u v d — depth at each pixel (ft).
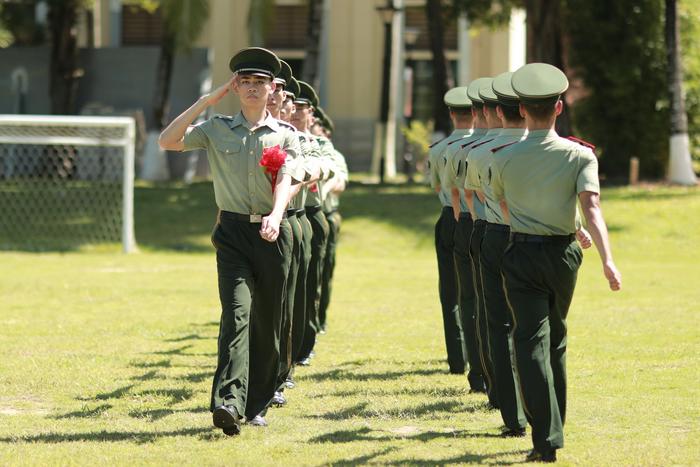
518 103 73.97
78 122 242.78
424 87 433.07
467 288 89.56
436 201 274.77
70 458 67.15
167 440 72.59
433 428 77.05
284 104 91.45
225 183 75.15
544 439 66.33
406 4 430.61
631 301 152.87
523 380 66.69
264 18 293.84
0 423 78.38
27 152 320.91
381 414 81.61
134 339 119.96
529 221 66.49
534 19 289.94
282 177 73.92
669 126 314.35
